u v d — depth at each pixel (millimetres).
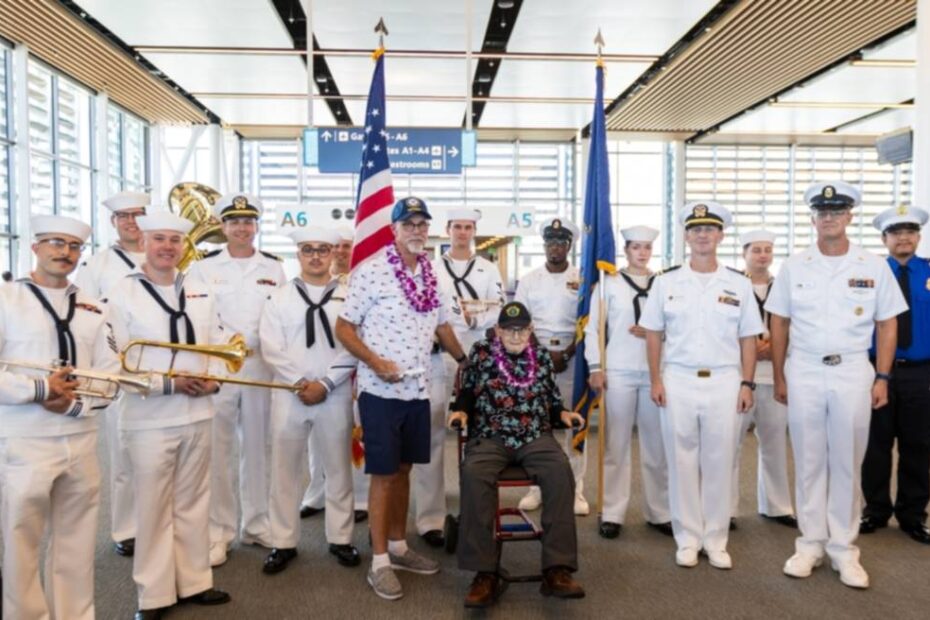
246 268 3672
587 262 4148
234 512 3600
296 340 3441
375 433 3107
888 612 2938
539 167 13914
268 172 13820
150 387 2695
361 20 8281
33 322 2432
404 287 3141
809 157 14148
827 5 7527
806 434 3273
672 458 3516
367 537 3840
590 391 4129
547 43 8898
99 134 10531
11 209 8500
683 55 9031
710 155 14047
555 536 2965
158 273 2928
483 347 3490
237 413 3664
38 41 8391
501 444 3240
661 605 3018
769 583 3230
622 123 12531
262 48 9148
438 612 2959
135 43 8945
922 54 5680
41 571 3203
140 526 2822
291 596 3092
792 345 3332
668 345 3539
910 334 3752
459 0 7727
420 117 12531
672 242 14094
